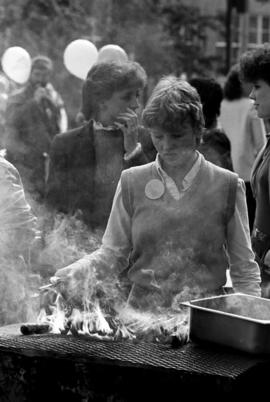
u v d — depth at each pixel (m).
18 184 4.72
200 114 3.77
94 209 5.43
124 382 3.28
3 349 3.43
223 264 3.94
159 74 16.94
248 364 3.21
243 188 3.97
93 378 3.33
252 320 3.28
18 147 7.18
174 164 3.86
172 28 18.47
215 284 3.90
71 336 3.63
